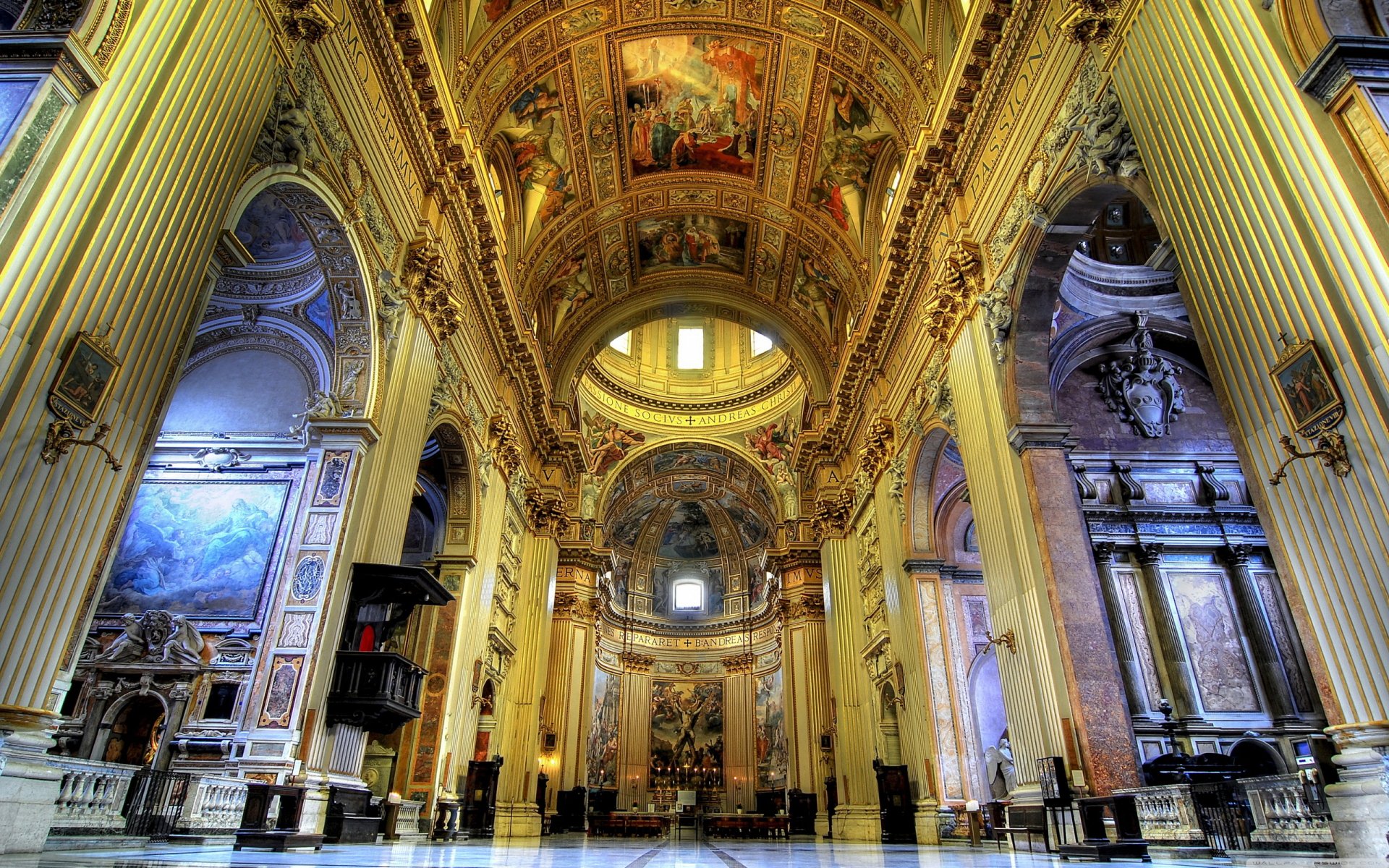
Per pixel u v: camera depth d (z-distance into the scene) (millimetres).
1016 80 10273
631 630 38250
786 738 33719
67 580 5059
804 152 17859
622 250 21812
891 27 13867
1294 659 11672
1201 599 12078
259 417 10633
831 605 21125
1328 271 5148
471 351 14688
